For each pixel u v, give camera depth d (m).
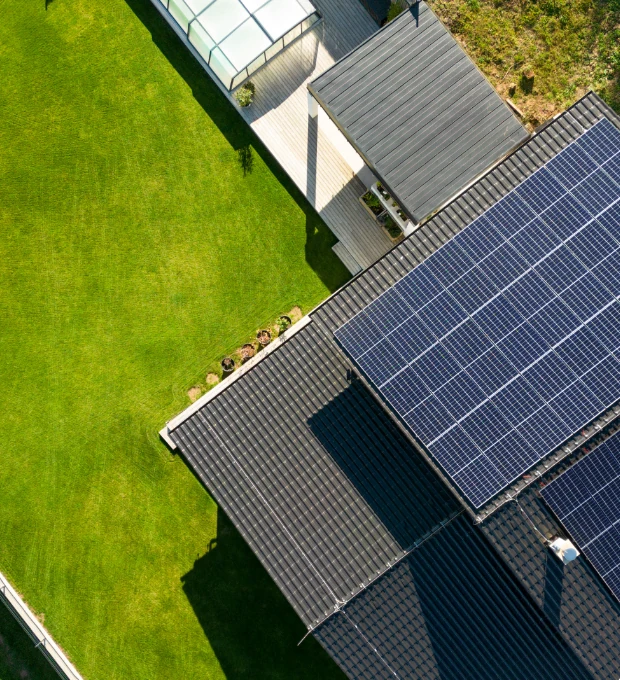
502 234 39.09
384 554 40.09
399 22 45.84
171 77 50.81
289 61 50.38
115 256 50.25
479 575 39.69
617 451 38.44
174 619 48.91
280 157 50.22
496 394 37.94
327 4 50.59
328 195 50.28
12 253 50.22
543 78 51.25
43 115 50.62
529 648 39.44
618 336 37.88
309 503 40.66
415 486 40.59
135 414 49.56
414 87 45.53
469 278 38.81
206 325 50.09
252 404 41.59
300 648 48.84
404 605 39.62
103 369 49.75
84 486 49.31
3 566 49.16
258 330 50.06
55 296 50.06
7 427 49.56
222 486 40.88
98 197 50.44
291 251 50.44
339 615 39.38
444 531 39.88
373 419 41.25
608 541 38.59
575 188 39.09
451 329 38.41
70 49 50.91
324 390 41.56
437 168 45.25
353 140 45.12
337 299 41.72
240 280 50.31
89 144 50.62
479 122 45.59
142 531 49.19
